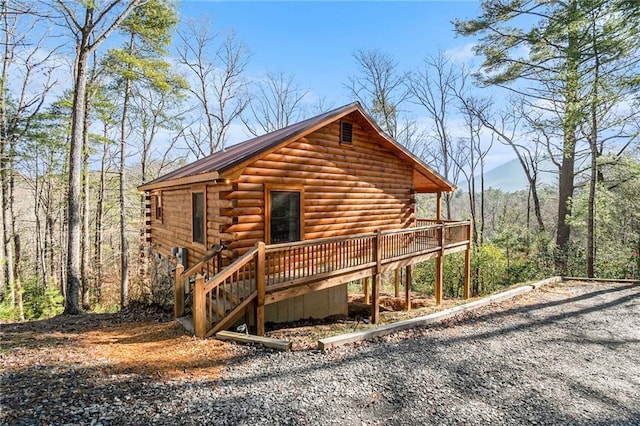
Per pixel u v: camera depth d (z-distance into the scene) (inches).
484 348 193.8
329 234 334.6
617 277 499.5
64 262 709.9
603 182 573.3
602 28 407.5
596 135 459.5
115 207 822.5
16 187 674.8
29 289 574.9
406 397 136.7
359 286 613.3
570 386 151.5
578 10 402.3
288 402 128.4
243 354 177.3
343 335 197.5
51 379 138.8
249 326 251.8
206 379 145.3
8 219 574.2
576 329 229.6
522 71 581.3
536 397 140.9
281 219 294.5
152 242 483.5
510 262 616.7
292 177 300.4
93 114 583.8
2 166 514.0
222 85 988.6
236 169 243.4
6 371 146.6
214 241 285.6
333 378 150.6
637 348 198.2
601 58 413.7
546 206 1050.1
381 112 985.5
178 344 193.9
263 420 115.4
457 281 578.6
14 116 500.4
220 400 127.3
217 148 992.2
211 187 290.5
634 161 526.0
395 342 200.4
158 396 127.8
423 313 348.5
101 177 694.5
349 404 129.3
